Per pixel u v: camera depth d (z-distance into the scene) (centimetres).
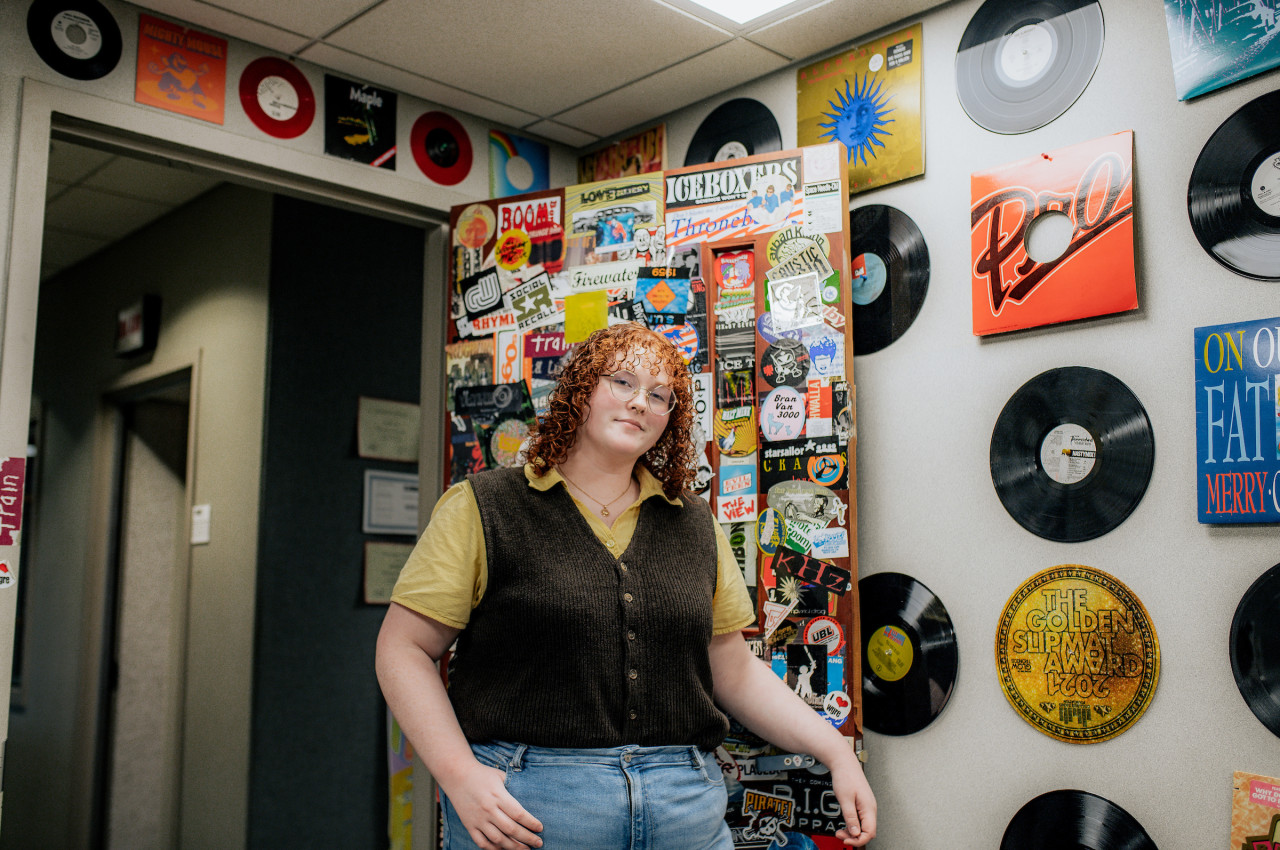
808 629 197
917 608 201
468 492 143
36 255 189
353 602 328
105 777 388
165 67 210
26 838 428
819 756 158
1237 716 156
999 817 184
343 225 340
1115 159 177
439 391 254
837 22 214
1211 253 165
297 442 318
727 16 212
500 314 234
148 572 413
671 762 139
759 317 209
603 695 135
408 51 227
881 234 214
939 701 195
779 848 194
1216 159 165
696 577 147
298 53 229
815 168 209
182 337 365
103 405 413
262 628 302
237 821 296
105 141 205
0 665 179
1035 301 186
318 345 328
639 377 148
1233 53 163
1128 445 173
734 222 214
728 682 163
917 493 204
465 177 261
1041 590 182
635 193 223
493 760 134
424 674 135
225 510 326
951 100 204
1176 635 165
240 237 335
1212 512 160
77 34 198
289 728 305
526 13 210
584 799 131
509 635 136
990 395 194
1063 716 177
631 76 241
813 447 201
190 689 333
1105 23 181
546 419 150
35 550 458
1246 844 153
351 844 317
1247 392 158
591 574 138
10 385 184
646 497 151
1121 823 168
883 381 212
